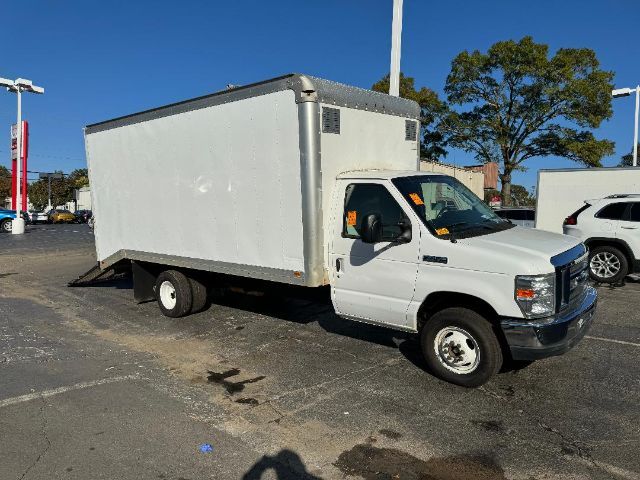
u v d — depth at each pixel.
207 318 7.98
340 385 5.18
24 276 12.60
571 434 4.11
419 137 7.04
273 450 3.95
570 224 10.48
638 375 5.28
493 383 5.13
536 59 34.22
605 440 4.01
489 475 3.58
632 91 22.42
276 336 6.91
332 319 7.68
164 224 7.57
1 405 4.80
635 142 22.67
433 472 3.62
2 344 6.78
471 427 4.25
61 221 49.34
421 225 5.03
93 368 5.81
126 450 3.96
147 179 7.74
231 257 6.56
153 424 4.39
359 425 4.32
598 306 8.22
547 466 3.67
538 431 4.17
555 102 35.09
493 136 37.34
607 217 10.00
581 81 33.62
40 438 4.16
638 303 8.41
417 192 5.32
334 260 5.64
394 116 6.55
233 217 6.44
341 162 5.77
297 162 5.58
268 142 5.86
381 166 6.37
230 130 6.31
